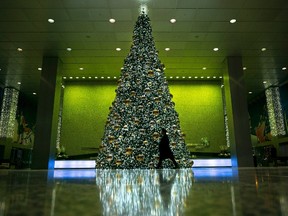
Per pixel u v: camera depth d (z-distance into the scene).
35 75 15.36
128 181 1.81
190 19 9.63
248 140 11.78
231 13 9.26
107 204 0.69
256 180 1.75
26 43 11.41
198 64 13.97
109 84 16.95
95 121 16.42
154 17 9.47
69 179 2.19
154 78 6.83
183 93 16.83
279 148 17.09
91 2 8.57
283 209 0.56
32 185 1.44
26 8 8.88
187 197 0.83
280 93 17.61
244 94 12.38
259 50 12.20
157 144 6.32
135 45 7.37
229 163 13.37
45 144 11.53
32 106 22.66
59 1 8.51
